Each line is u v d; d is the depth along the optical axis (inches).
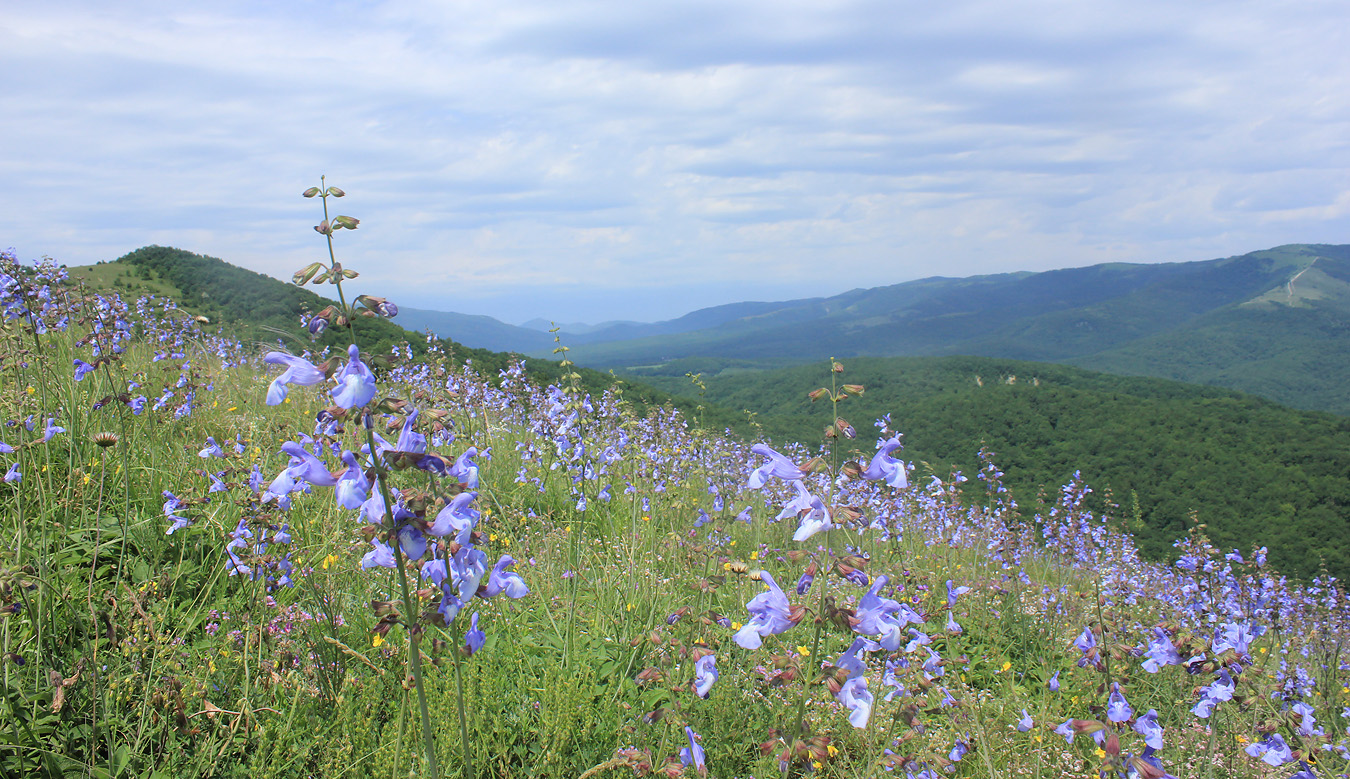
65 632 146.2
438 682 149.0
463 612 117.6
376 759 124.8
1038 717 182.4
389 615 100.9
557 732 138.3
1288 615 281.0
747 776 149.5
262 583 163.5
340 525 199.8
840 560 108.9
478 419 351.9
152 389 278.5
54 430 184.5
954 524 362.6
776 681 112.3
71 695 129.2
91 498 196.1
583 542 268.7
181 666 141.2
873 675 163.6
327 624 162.1
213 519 175.8
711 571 239.0
